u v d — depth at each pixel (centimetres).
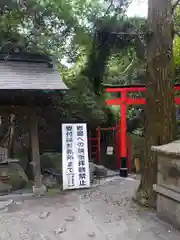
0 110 680
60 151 972
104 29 885
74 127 725
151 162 539
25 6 857
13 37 819
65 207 548
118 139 1023
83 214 506
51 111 948
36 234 421
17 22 850
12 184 674
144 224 455
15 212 517
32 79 666
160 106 527
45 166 868
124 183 766
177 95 1041
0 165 704
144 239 402
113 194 643
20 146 885
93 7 934
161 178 475
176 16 813
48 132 963
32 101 691
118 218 484
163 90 527
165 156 453
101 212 516
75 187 692
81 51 1088
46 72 711
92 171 819
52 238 409
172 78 536
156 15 531
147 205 535
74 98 969
